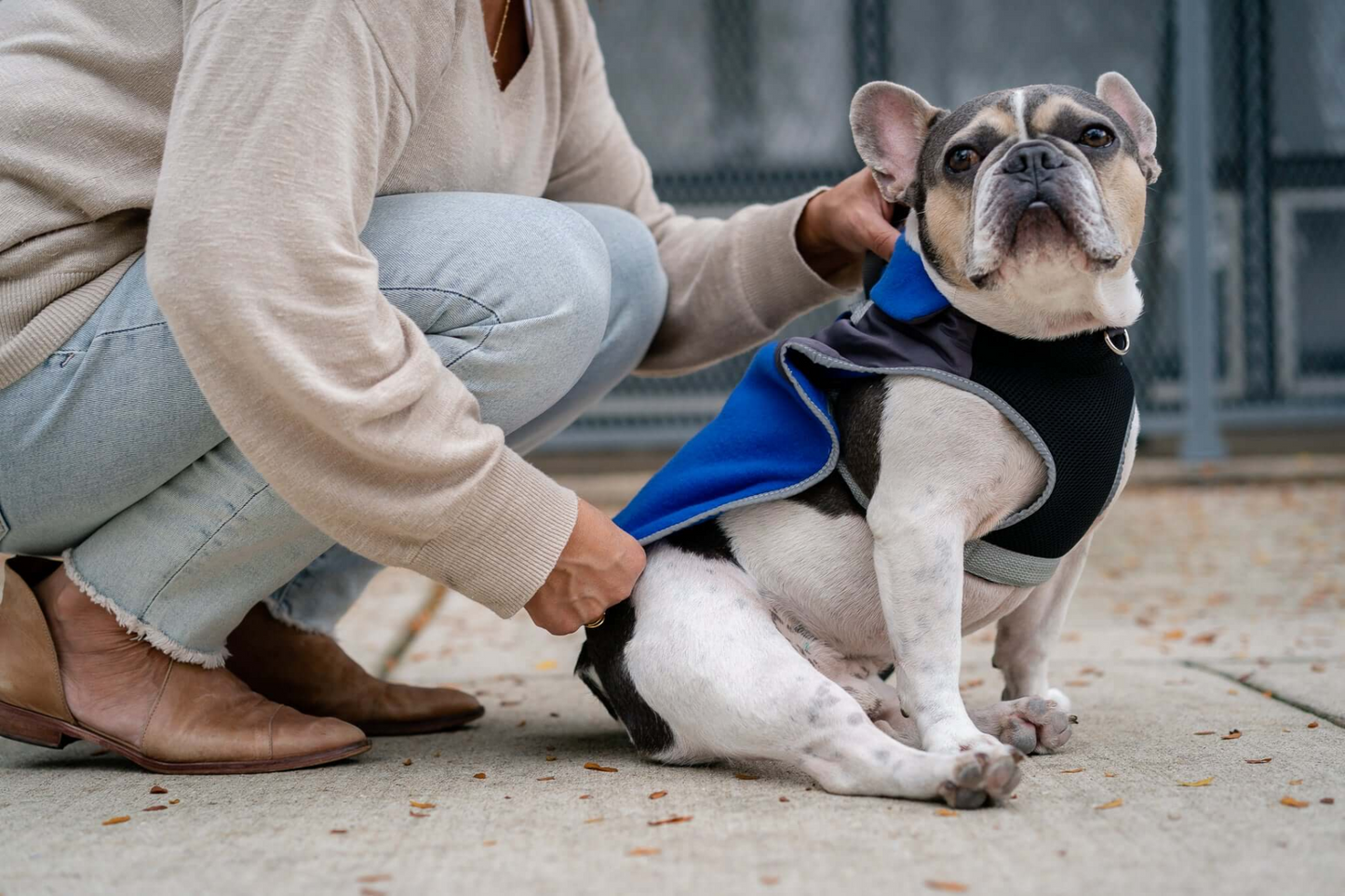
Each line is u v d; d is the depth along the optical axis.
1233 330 7.84
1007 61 7.42
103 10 2.05
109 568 2.10
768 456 2.15
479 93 2.28
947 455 1.97
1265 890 1.41
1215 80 7.74
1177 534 5.65
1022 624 2.31
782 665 1.94
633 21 7.33
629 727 2.12
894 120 2.33
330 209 1.84
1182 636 3.48
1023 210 1.93
